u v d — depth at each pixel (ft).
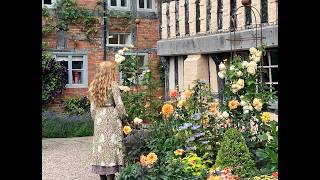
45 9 38.11
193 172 15.34
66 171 22.02
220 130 17.90
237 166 15.20
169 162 14.88
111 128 17.92
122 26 41.11
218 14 32.24
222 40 31.42
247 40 29.01
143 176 14.17
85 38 39.81
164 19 39.14
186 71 35.47
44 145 30.91
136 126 20.45
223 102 20.01
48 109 37.91
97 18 40.11
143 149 17.66
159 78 41.68
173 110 18.67
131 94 22.90
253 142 17.49
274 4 26.99
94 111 18.22
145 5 42.22
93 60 40.14
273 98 19.20
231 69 19.66
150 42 42.06
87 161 24.67
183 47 36.17
